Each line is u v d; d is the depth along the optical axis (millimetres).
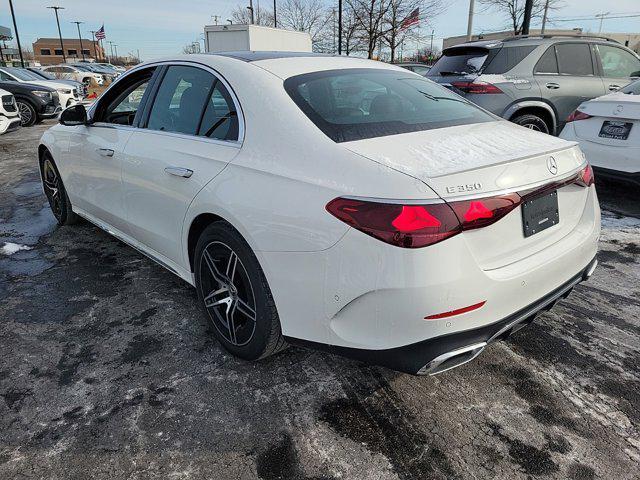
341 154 2010
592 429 2127
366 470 1925
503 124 2613
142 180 2998
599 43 6578
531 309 2119
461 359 1947
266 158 2225
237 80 2549
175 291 3369
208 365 2566
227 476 1896
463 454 2002
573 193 2367
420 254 1752
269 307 2250
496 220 1888
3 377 2469
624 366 2547
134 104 3385
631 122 4562
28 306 3170
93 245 4227
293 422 2168
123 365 2566
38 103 12383
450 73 6531
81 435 2096
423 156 1976
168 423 2162
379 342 1889
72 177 4043
